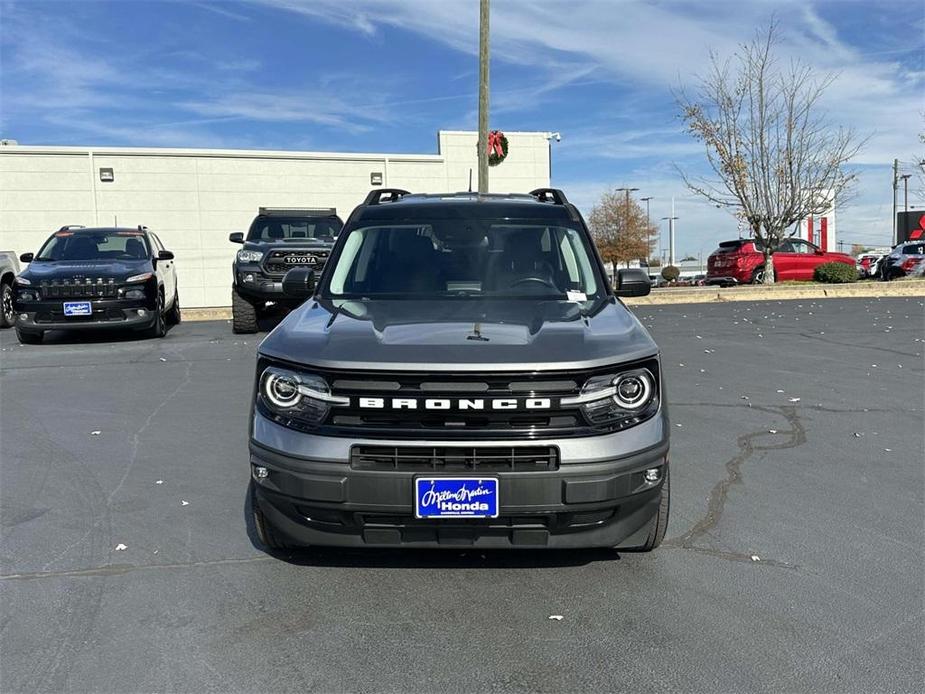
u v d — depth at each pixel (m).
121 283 10.88
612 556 3.65
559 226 4.71
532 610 3.14
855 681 2.64
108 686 2.61
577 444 3.02
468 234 4.61
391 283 4.34
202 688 2.60
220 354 9.87
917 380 7.95
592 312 3.82
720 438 5.73
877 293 19.30
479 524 3.06
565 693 2.58
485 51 17.19
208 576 3.45
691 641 2.90
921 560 3.61
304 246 11.76
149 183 22.20
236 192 22.84
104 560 3.62
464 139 24.69
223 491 4.60
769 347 10.27
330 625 3.03
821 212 21.89
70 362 9.30
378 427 3.05
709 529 3.98
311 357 3.15
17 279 10.84
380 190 5.22
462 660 2.78
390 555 3.67
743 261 23.27
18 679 2.65
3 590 3.31
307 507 3.09
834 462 5.13
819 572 3.48
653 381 3.23
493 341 3.25
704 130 21.73
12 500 4.43
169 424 6.20
